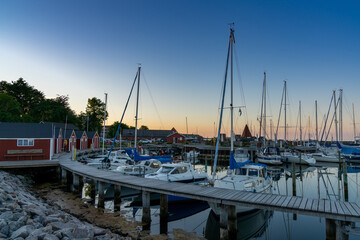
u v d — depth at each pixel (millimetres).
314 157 40094
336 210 9000
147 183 13852
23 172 25141
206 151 46719
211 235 11250
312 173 31422
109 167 24438
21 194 14289
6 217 8625
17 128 27891
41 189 20266
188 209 15297
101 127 90188
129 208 15016
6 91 73250
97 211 14195
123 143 69562
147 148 55594
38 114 70625
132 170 20125
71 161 26141
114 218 13008
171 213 14547
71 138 46688
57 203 15586
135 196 18266
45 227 8102
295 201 10219
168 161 23469
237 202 10281
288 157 38969
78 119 86688
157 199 16391
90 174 17047
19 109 59406
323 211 8883
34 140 27703
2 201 10391
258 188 14148
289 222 13555
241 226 12422
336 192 20938
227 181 13898
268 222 13539
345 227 9008
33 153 27578
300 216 14562
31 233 7387
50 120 70938
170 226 12430
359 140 60594
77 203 15773
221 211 10625
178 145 58219
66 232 8000
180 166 17359
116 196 15062
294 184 18953
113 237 9133
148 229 11891
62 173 22250
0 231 7492
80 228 8250
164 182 14289
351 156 37281
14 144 26953
